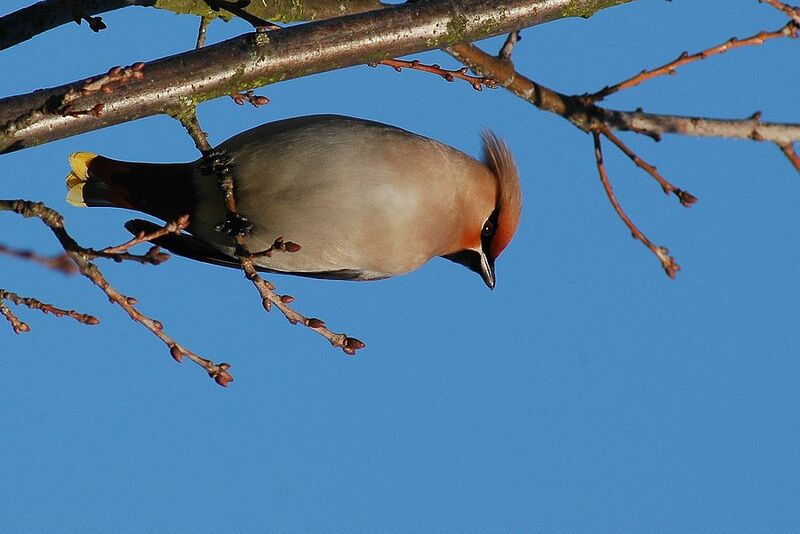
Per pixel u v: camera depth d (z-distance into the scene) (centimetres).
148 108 940
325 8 1162
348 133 1038
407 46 1021
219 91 962
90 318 809
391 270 1090
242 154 1028
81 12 1043
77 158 1073
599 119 1186
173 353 823
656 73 1144
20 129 888
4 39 1041
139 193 1067
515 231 1196
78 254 797
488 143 1180
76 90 848
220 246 1077
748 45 1086
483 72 1175
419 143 1072
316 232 1035
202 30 1116
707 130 1200
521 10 1053
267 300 869
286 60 977
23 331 809
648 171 1115
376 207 1031
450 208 1106
